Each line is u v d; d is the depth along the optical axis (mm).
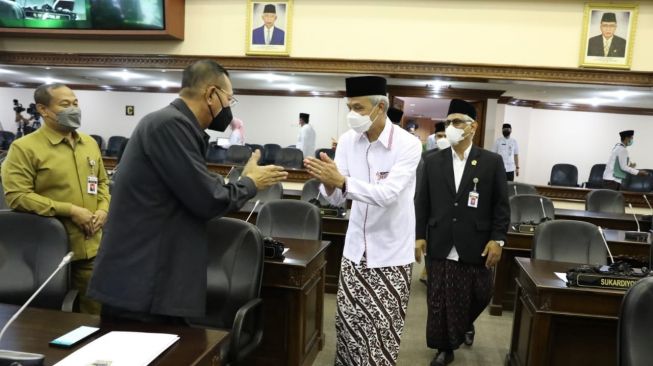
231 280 1849
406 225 1806
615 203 4680
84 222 2080
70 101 2072
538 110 8859
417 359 2699
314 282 2529
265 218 2920
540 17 4805
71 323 1294
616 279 2027
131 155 1281
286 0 5164
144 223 1269
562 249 2570
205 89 1336
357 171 1821
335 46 5148
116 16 5191
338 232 3717
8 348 1119
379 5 5035
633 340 1262
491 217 2414
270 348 2322
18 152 2006
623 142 6367
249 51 5266
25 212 1896
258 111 9227
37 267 1788
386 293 1787
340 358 1907
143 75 7238
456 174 2467
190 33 5434
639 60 4703
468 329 2557
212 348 1167
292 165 6660
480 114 7145
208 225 1934
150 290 1262
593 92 6426
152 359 1066
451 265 2434
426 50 4992
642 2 4637
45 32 5375
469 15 4898
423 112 11539
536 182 9031
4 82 9789
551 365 2229
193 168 1251
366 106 1663
